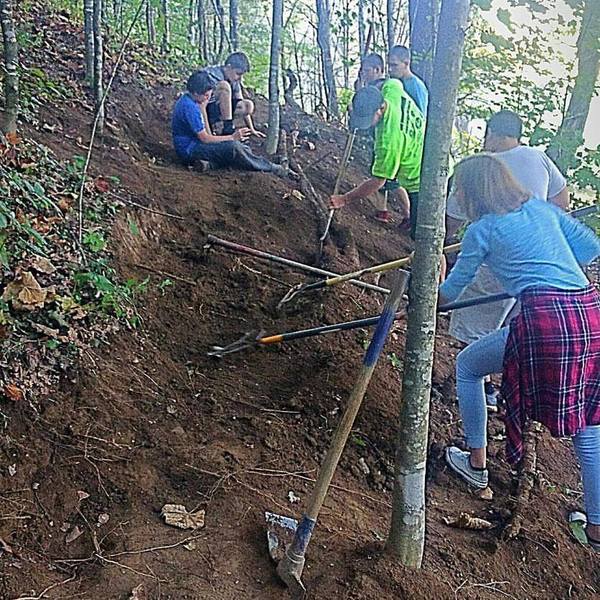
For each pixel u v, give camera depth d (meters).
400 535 2.60
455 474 3.59
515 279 2.99
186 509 2.72
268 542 2.60
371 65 6.30
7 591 2.23
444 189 2.35
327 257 5.15
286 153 6.84
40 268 3.57
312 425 3.54
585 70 6.41
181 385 3.58
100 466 2.81
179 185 5.52
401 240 6.17
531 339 2.89
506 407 3.04
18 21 7.34
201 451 3.07
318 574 2.53
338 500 3.09
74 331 3.38
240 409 3.51
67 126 5.76
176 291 4.40
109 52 7.78
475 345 3.35
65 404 3.05
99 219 4.42
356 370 4.00
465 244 3.11
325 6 10.18
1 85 5.64
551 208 3.15
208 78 6.15
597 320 2.92
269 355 4.05
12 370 2.98
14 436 2.77
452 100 2.27
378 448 3.56
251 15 13.98
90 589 2.31
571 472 3.96
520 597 2.87
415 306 2.43
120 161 5.56
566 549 3.26
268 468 3.11
